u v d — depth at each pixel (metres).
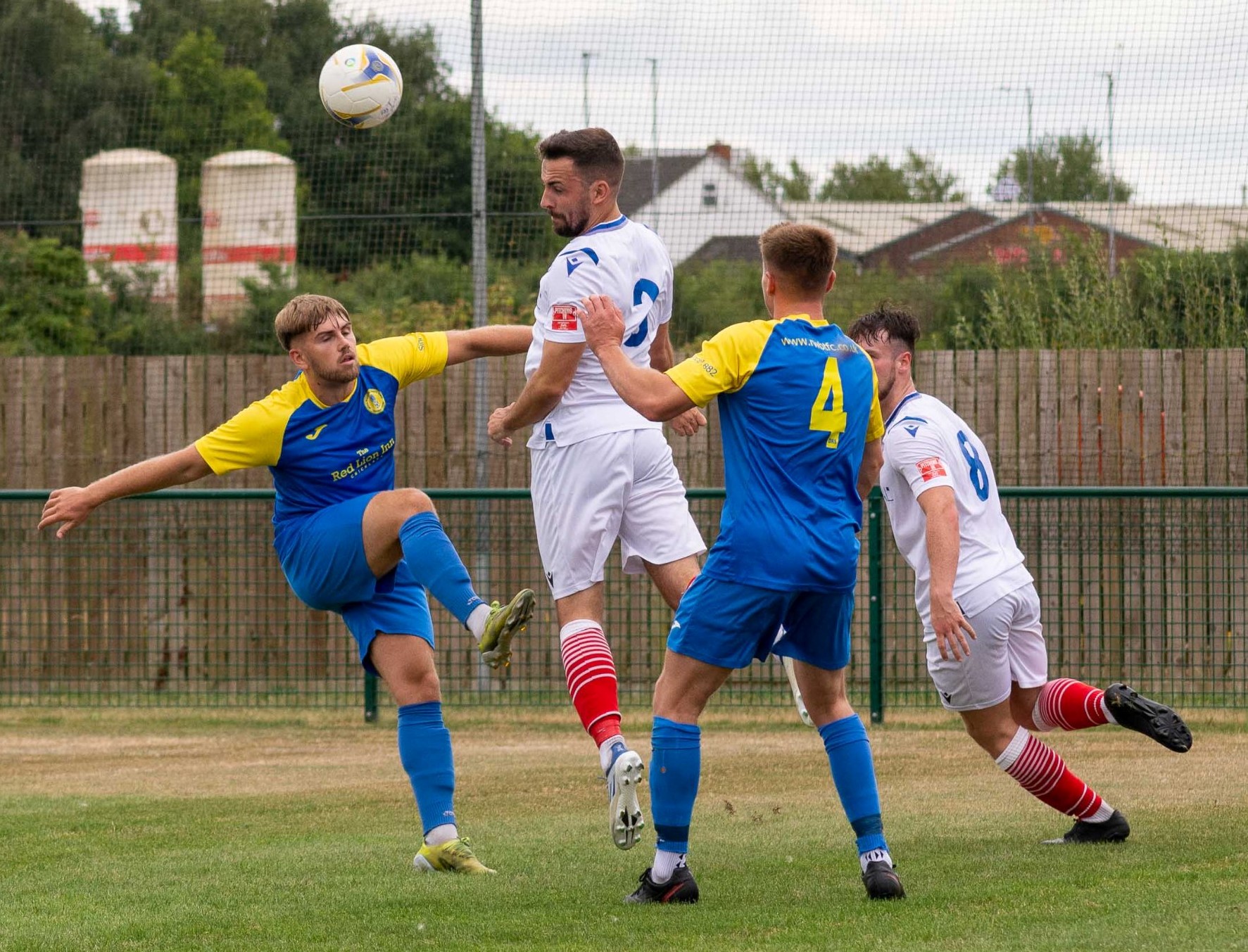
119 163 44.09
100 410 33.09
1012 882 13.11
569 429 14.89
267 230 39.38
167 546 31.48
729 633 12.66
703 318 36.25
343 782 21.83
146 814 18.98
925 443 13.91
